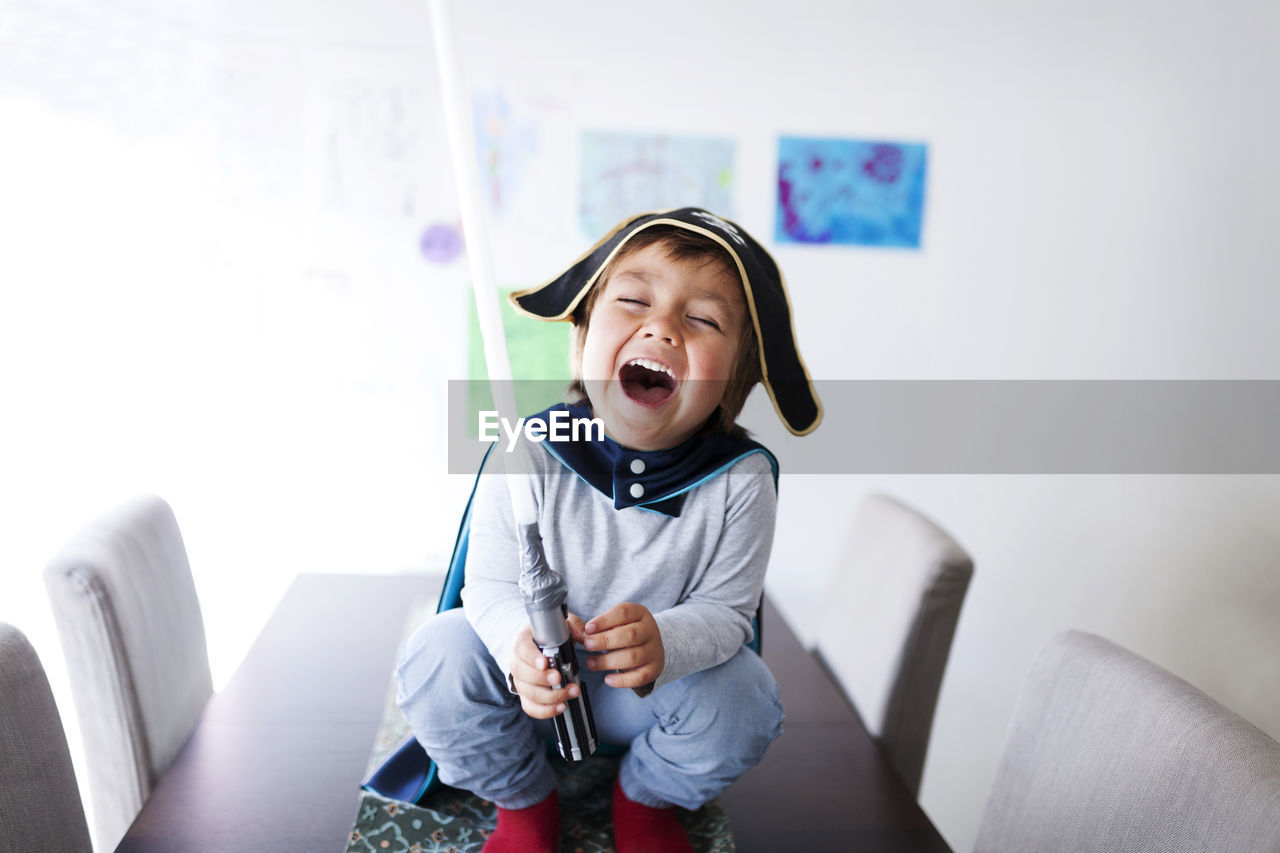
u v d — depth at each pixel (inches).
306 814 31.5
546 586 22.0
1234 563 79.7
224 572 69.4
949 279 73.1
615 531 28.0
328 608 48.8
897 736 45.9
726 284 26.5
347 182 65.8
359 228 66.6
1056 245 73.7
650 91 67.7
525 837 28.6
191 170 64.3
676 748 27.9
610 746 32.3
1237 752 25.9
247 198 65.2
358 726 37.4
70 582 36.7
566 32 66.4
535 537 22.2
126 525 41.4
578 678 23.0
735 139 68.9
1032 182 72.6
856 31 69.0
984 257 73.2
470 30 65.6
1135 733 29.1
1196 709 27.9
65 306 64.4
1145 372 76.2
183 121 63.7
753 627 31.4
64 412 65.4
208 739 35.8
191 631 44.7
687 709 27.3
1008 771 34.0
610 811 31.6
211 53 63.4
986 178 72.2
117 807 38.9
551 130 67.1
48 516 66.1
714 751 27.6
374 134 65.5
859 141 70.2
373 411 69.0
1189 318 75.8
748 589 29.0
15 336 64.1
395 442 69.6
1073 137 72.5
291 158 65.1
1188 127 72.9
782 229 70.6
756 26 67.9
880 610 48.4
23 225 63.1
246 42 63.6
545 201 67.8
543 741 31.5
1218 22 71.9
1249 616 80.4
